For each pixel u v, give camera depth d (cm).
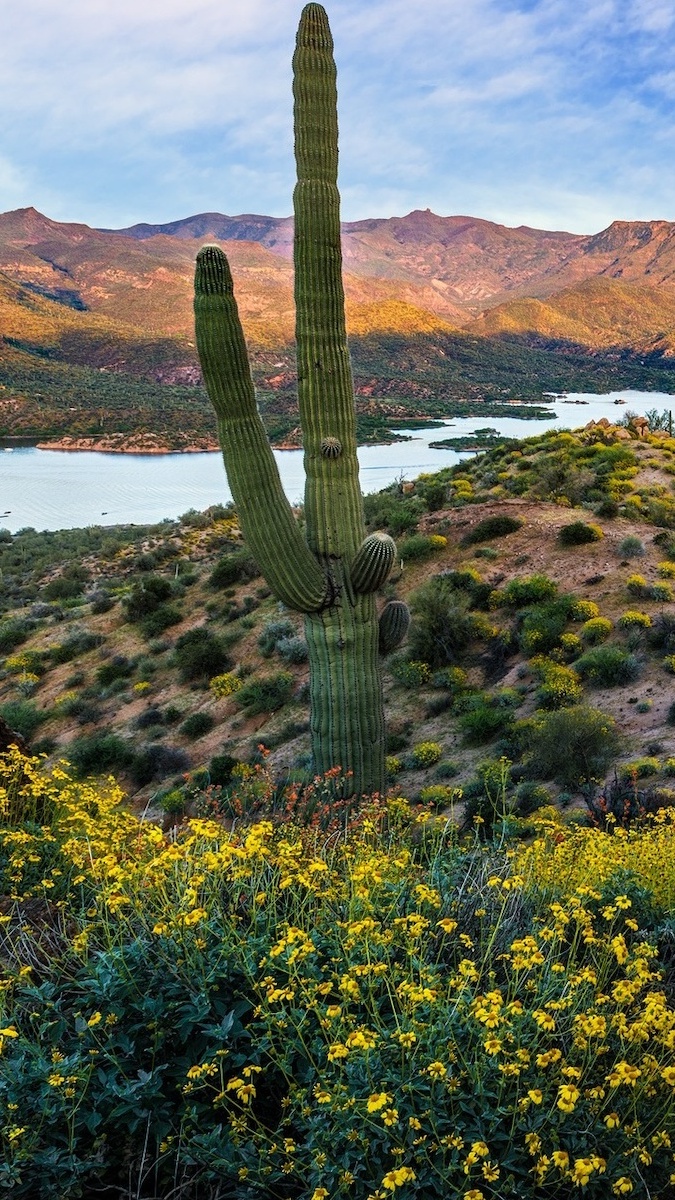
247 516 885
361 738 938
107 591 4022
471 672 2283
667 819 689
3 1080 248
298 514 3453
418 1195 234
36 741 2592
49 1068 249
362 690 933
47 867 425
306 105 862
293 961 273
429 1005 265
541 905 378
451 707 2142
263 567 894
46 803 506
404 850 413
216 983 295
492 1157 242
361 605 930
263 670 2616
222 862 319
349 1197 234
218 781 1945
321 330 901
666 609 2227
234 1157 249
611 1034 284
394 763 1847
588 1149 245
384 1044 255
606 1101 243
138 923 338
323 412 910
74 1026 283
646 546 2627
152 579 3519
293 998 277
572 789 1384
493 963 334
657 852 449
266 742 2192
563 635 2211
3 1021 271
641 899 390
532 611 2377
